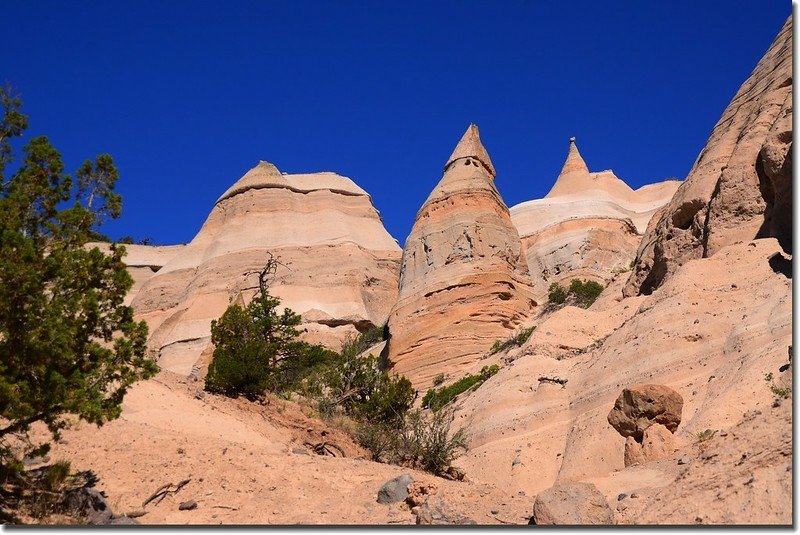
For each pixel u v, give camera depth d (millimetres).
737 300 21641
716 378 18844
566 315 28188
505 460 21188
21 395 10570
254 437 18094
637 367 21094
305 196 85938
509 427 22719
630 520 9766
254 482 13375
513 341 40219
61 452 13562
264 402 21812
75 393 10828
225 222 84125
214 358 22594
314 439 19562
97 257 11930
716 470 9523
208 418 18453
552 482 19828
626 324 24188
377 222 87750
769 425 9922
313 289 73312
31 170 12750
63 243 12555
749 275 22844
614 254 60844
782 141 24719
